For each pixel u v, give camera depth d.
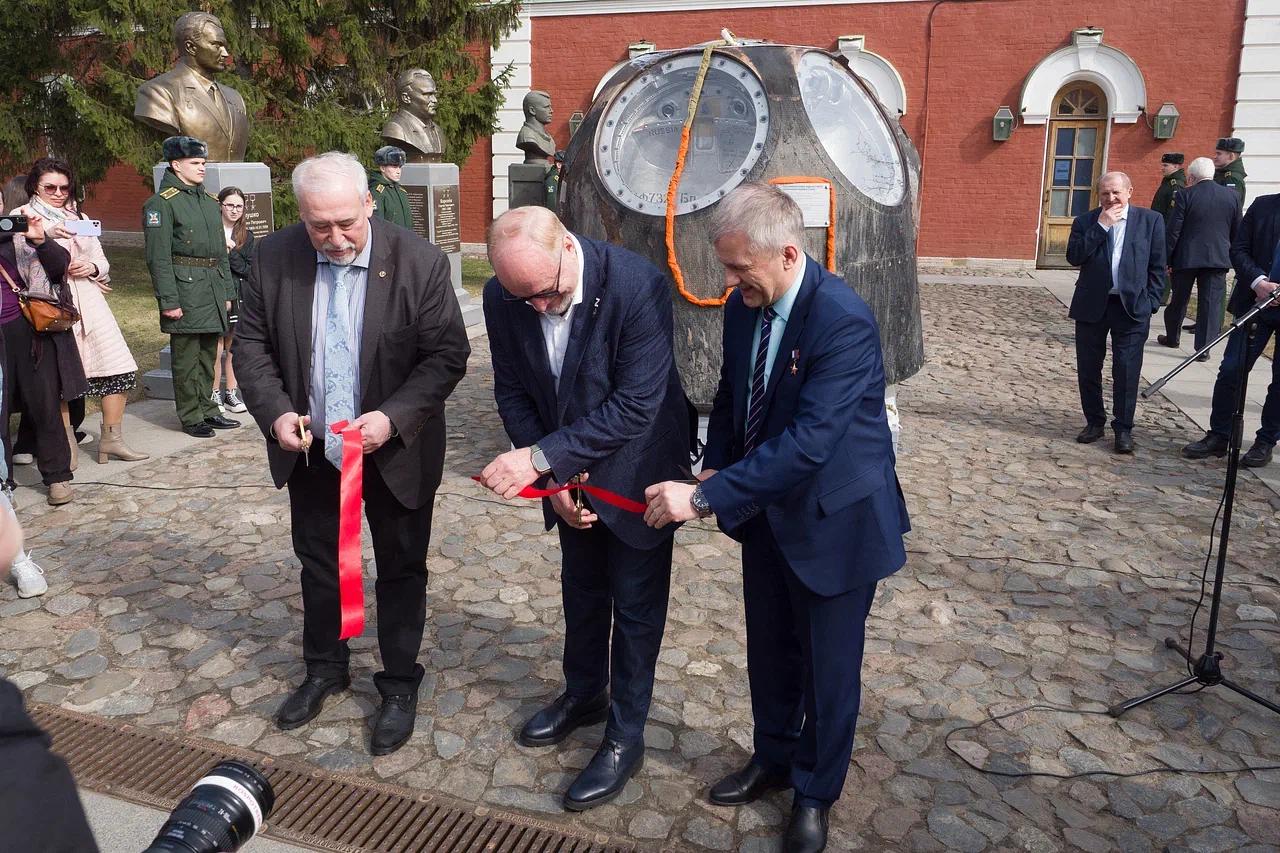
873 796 2.79
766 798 2.80
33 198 4.99
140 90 7.70
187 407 6.35
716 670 3.48
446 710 3.22
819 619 2.42
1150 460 5.93
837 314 2.28
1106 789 2.82
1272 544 4.59
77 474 5.55
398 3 13.54
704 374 4.60
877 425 2.40
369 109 14.17
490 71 16.11
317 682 3.19
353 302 2.76
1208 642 3.26
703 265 4.48
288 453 2.77
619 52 16.02
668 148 4.65
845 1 15.06
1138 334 5.89
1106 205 5.87
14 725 1.04
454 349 2.82
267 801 1.33
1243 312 5.82
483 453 6.04
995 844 2.60
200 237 6.16
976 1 14.63
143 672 3.46
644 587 2.69
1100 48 14.31
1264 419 5.75
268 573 4.26
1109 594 4.07
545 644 3.66
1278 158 14.04
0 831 0.97
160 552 4.47
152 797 2.79
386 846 2.61
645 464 2.62
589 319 2.52
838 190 4.51
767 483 2.24
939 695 3.30
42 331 4.76
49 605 3.93
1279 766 2.92
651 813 2.73
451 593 4.08
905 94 15.15
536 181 7.03
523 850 2.59
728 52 4.61
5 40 12.59
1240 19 13.84
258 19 12.70
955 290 13.27
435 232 10.62
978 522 4.88
